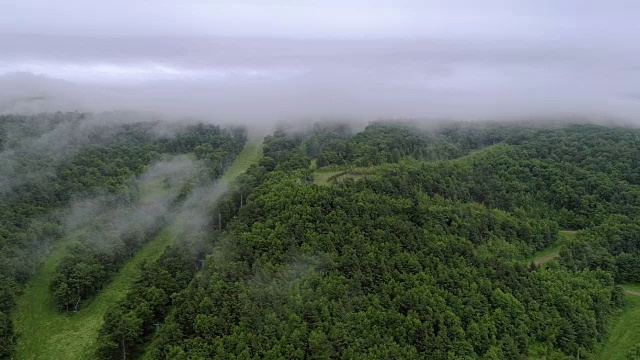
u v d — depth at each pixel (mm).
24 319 147875
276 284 116688
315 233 130750
